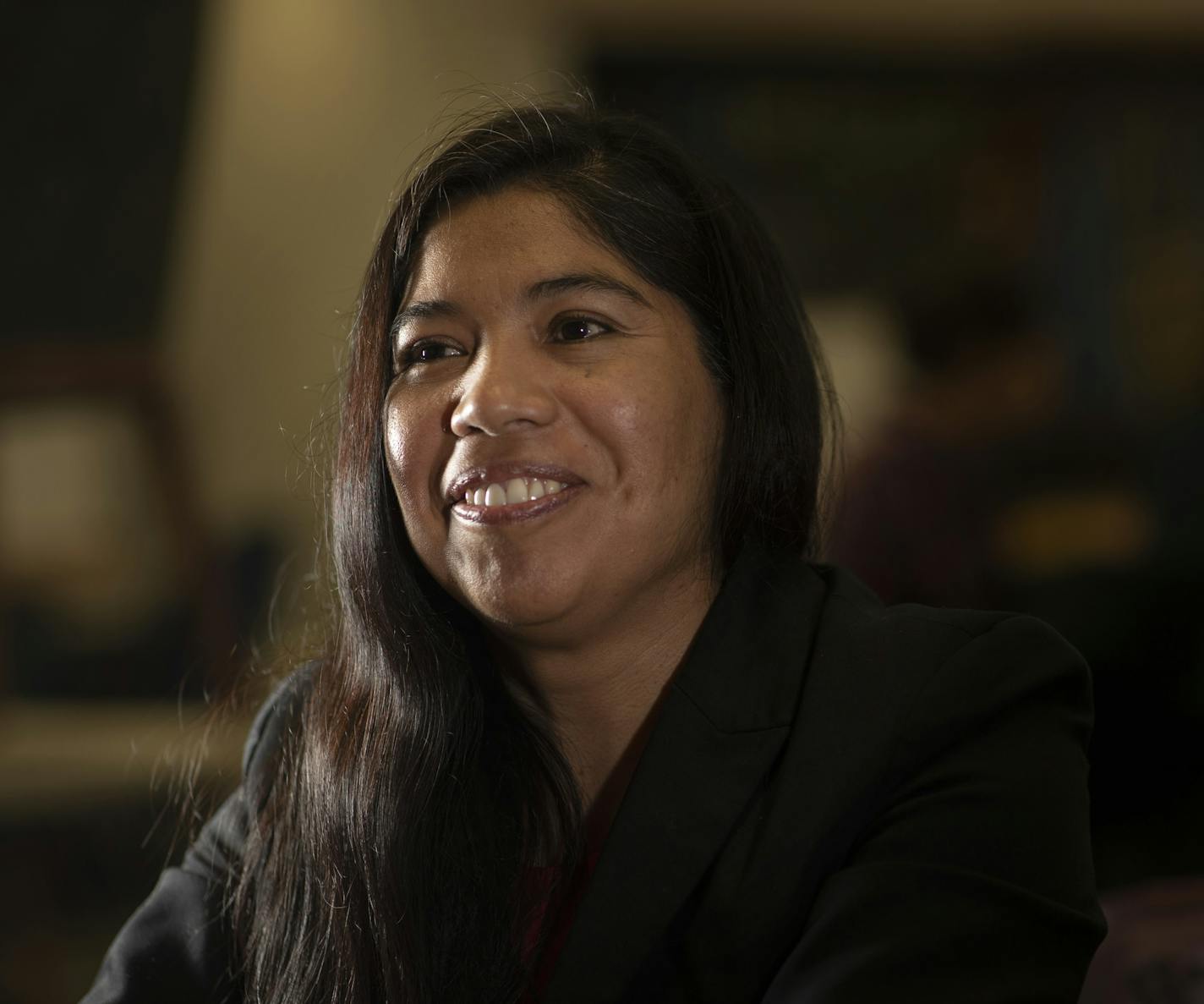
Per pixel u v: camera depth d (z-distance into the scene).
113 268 5.77
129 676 5.49
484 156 1.58
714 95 11.09
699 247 1.64
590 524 1.50
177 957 1.74
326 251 7.37
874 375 9.74
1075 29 10.67
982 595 4.37
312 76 7.05
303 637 2.03
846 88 11.09
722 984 1.42
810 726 1.48
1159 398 10.73
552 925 1.61
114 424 5.72
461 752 1.65
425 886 1.59
